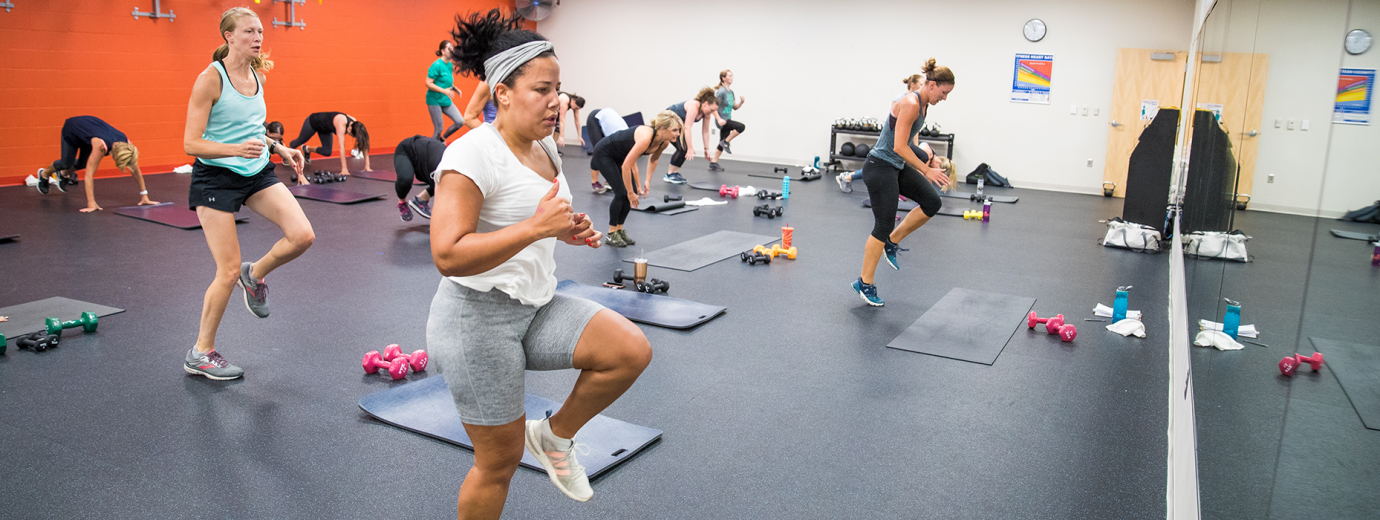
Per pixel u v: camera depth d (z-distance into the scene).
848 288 4.61
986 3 10.16
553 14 12.89
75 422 2.58
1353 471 0.84
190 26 8.66
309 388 2.91
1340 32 1.02
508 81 1.51
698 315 3.90
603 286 4.46
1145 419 2.86
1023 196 9.27
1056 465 2.48
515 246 1.38
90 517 2.04
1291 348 1.13
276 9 9.28
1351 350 0.88
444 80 9.88
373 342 3.44
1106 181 9.73
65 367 3.05
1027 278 5.01
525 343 1.61
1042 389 3.12
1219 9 3.84
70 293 4.04
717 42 11.84
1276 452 1.15
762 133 11.81
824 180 9.88
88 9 7.81
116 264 4.65
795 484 2.32
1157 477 2.42
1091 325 4.01
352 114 10.38
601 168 5.48
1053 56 9.91
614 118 7.55
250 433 2.54
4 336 3.20
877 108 11.05
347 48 10.17
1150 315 4.22
